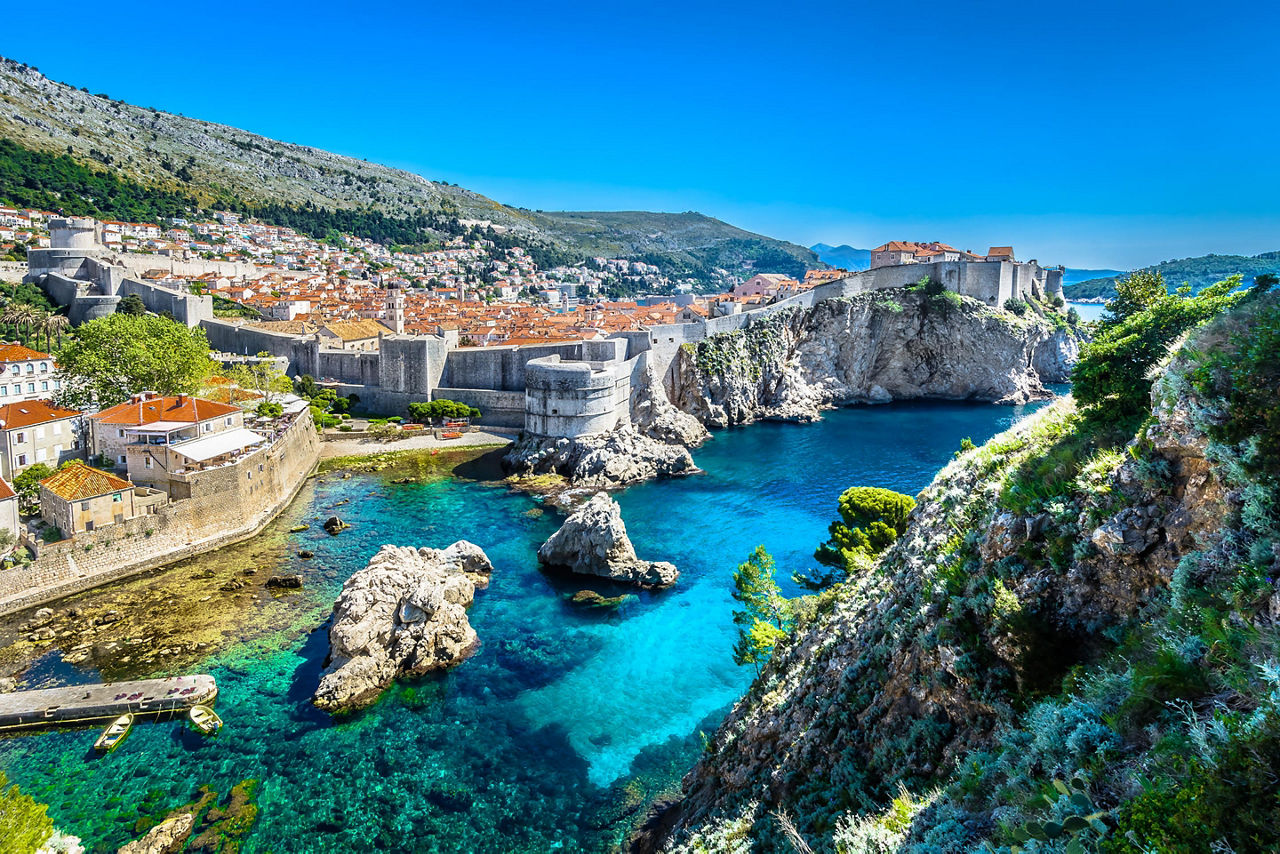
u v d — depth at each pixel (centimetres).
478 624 4897
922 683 1662
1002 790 1223
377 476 8544
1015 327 14600
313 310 16025
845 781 1759
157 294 13225
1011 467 1880
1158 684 1091
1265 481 1116
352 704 3912
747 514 7388
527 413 9525
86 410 7644
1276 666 912
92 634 4562
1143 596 1311
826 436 11356
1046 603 1472
